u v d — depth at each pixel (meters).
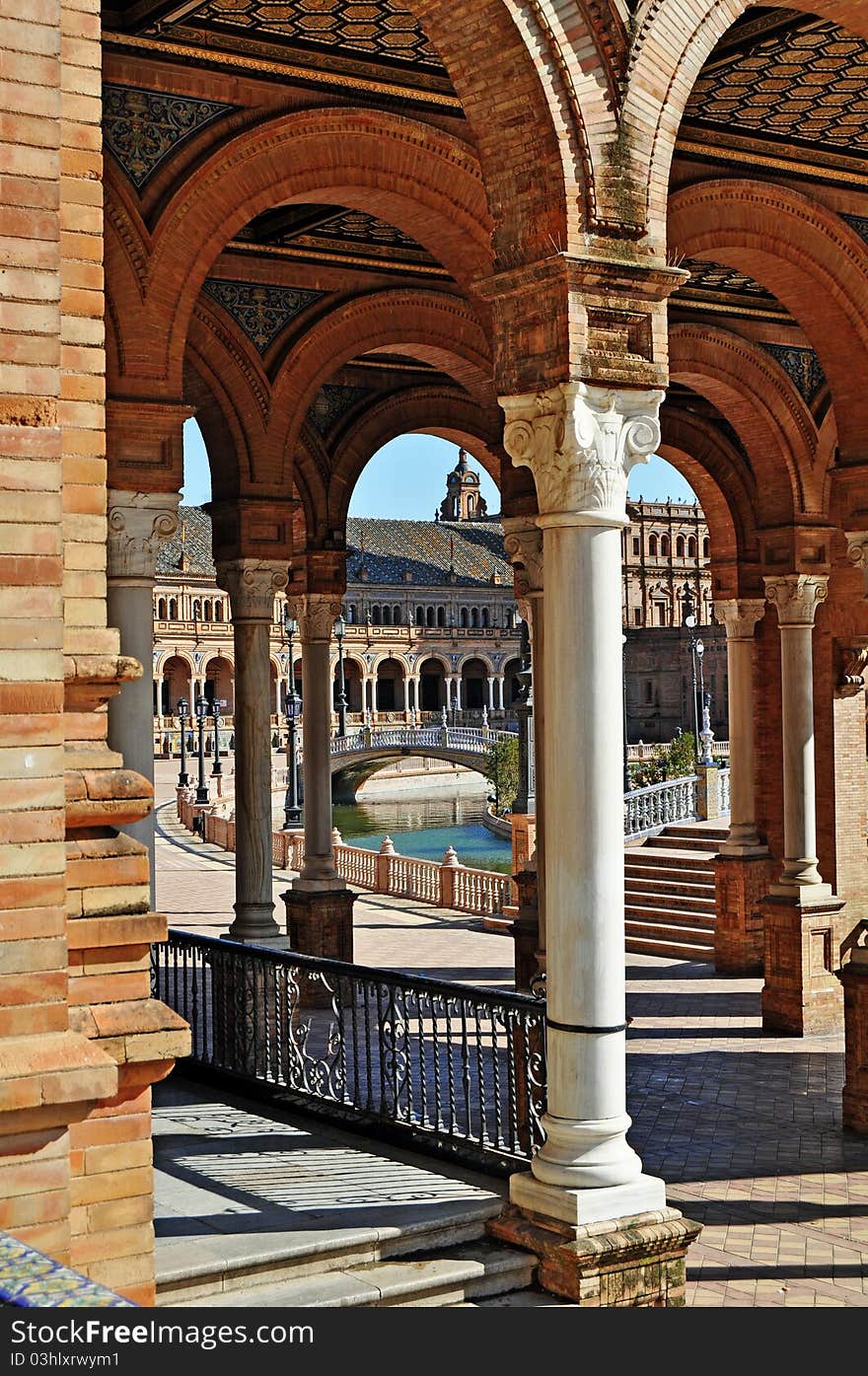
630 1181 6.80
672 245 10.41
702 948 20.11
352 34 9.06
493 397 14.60
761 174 11.02
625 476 6.90
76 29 5.12
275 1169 7.90
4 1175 4.30
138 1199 5.09
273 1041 9.67
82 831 5.18
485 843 52.44
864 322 11.09
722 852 19.12
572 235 6.70
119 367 9.43
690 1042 15.05
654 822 24.88
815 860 15.59
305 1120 9.07
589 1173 6.72
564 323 6.71
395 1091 8.51
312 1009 15.83
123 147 9.30
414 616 111.75
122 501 9.50
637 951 20.91
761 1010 15.99
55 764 4.40
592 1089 6.78
